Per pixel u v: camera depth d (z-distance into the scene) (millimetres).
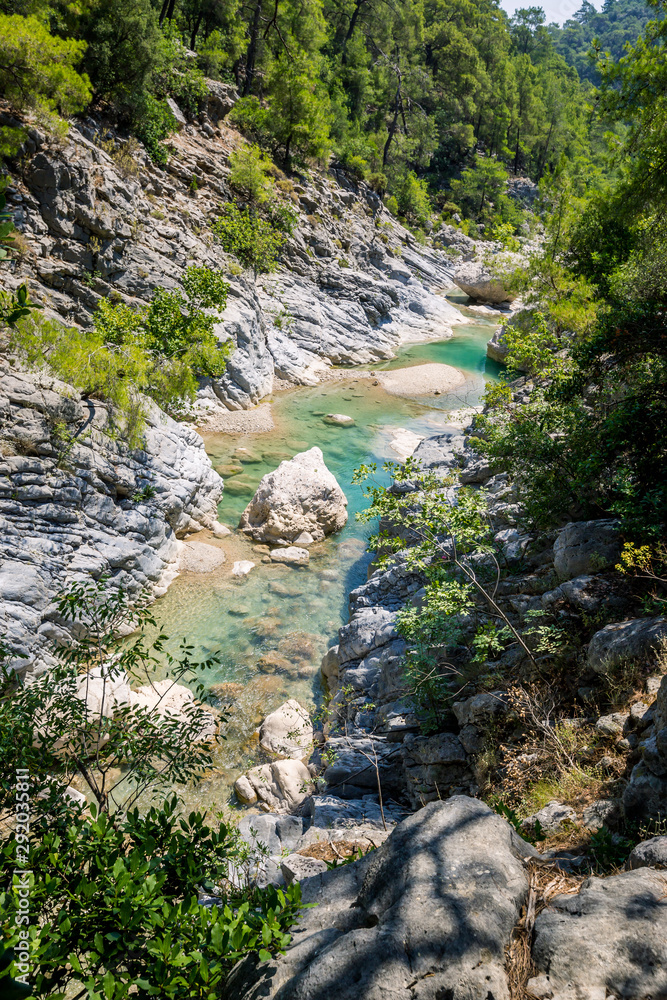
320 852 7824
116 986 3107
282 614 16219
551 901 3609
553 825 6000
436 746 9469
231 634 15281
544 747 7750
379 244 53219
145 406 18469
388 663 12070
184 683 13359
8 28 22219
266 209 40156
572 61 151250
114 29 30250
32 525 13875
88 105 29844
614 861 4926
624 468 10312
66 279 24547
